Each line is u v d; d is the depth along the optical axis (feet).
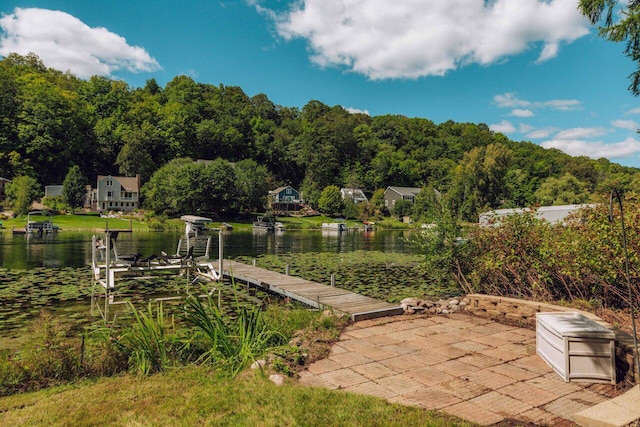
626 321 21.42
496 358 18.03
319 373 16.39
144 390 15.10
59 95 279.90
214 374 16.81
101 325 29.68
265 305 36.55
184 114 331.77
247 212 256.93
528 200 228.43
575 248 24.09
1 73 263.49
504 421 12.26
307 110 490.08
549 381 15.38
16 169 235.81
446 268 35.81
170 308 34.83
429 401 13.71
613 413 11.49
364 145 390.83
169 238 134.41
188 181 223.51
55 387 16.11
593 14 18.88
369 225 233.14
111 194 236.22
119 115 320.29
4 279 49.98
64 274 54.24
